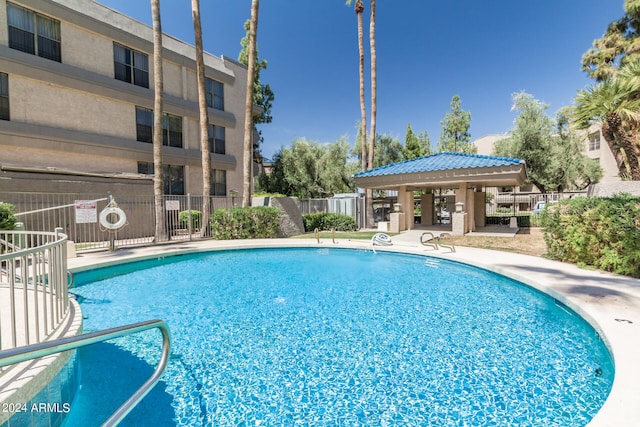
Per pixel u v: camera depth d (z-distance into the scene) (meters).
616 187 8.94
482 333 4.73
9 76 13.10
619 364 2.98
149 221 15.57
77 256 9.77
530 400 3.10
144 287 7.59
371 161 20.30
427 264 9.73
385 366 3.82
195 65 19.84
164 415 2.98
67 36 14.69
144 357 4.12
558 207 8.07
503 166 12.55
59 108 14.43
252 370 3.78
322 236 15.48
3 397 2.21
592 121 10.99
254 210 14.40
